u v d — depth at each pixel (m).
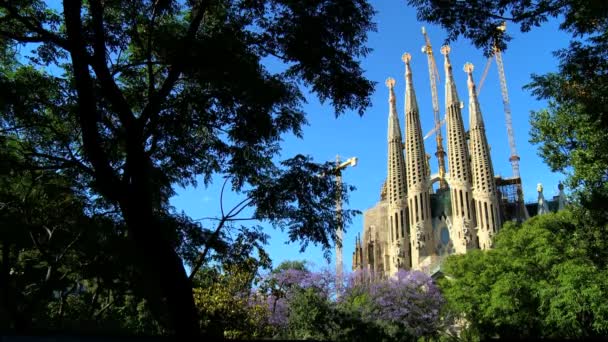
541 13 15.53
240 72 15.42
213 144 18.39
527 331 44.34
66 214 22.48
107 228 20.05
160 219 17.81
